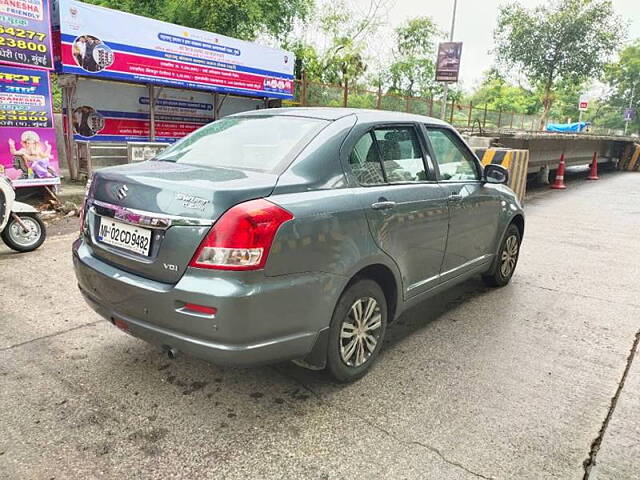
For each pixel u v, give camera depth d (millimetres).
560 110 63031
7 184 5211
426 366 3420
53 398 2828
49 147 7992
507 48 34156
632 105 60188
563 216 9812
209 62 11844
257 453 2439
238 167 2895
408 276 3447
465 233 4133
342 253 2773
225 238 2334
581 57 32031
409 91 29141
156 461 2354
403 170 3496
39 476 2221
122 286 2639
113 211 2715
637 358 3660
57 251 5793
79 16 9328
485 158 9984
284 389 3033
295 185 2654
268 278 2420
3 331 3658
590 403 3018
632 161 21703
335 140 2996
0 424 2570
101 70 9867
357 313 3057
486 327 4156
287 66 13992
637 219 9719
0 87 7359
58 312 4035
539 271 5898
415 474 2334
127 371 3162
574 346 3840
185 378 3109
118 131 11930
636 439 2674
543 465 2436
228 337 2371
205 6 17875
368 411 2836
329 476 2301
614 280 5633
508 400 3014
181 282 2406
